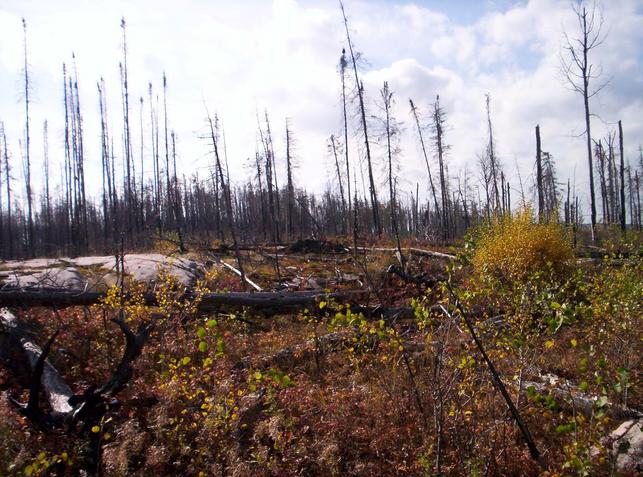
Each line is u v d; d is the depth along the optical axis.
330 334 8.06
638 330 6.19
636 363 5.91
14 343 7.93
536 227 11.91
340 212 43.00
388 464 4.98
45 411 6.09
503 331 5.20
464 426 4.81
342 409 5.62
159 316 8.58
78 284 11.38
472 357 4.83
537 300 5.29
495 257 11.12
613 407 5.17
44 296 9.10
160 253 18.25
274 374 5.06
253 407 5.53
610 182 39.66
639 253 8.48
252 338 9.02
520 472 4.60
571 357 6.45
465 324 5.41
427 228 24.12
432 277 12.31
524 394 5.25
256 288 13.83
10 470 4.50
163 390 5.69
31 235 32.78
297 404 5.89
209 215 45.56
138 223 35.72
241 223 42.00
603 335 6.26
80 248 30.94
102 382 6.96
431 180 29.19
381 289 11.46
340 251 22.52
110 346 8.02
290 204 35.62
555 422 5.13
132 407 5.96
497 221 13.31
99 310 9.11
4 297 8.91
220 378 6.21
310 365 7.40
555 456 4.71
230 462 4.84
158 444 5.22
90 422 5.53
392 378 5.93
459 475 4.54
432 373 5.03
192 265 14.88
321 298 10.45
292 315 10.51
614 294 7.17
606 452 3.84
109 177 32.81
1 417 5.02
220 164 16.62
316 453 5.08
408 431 5.11
